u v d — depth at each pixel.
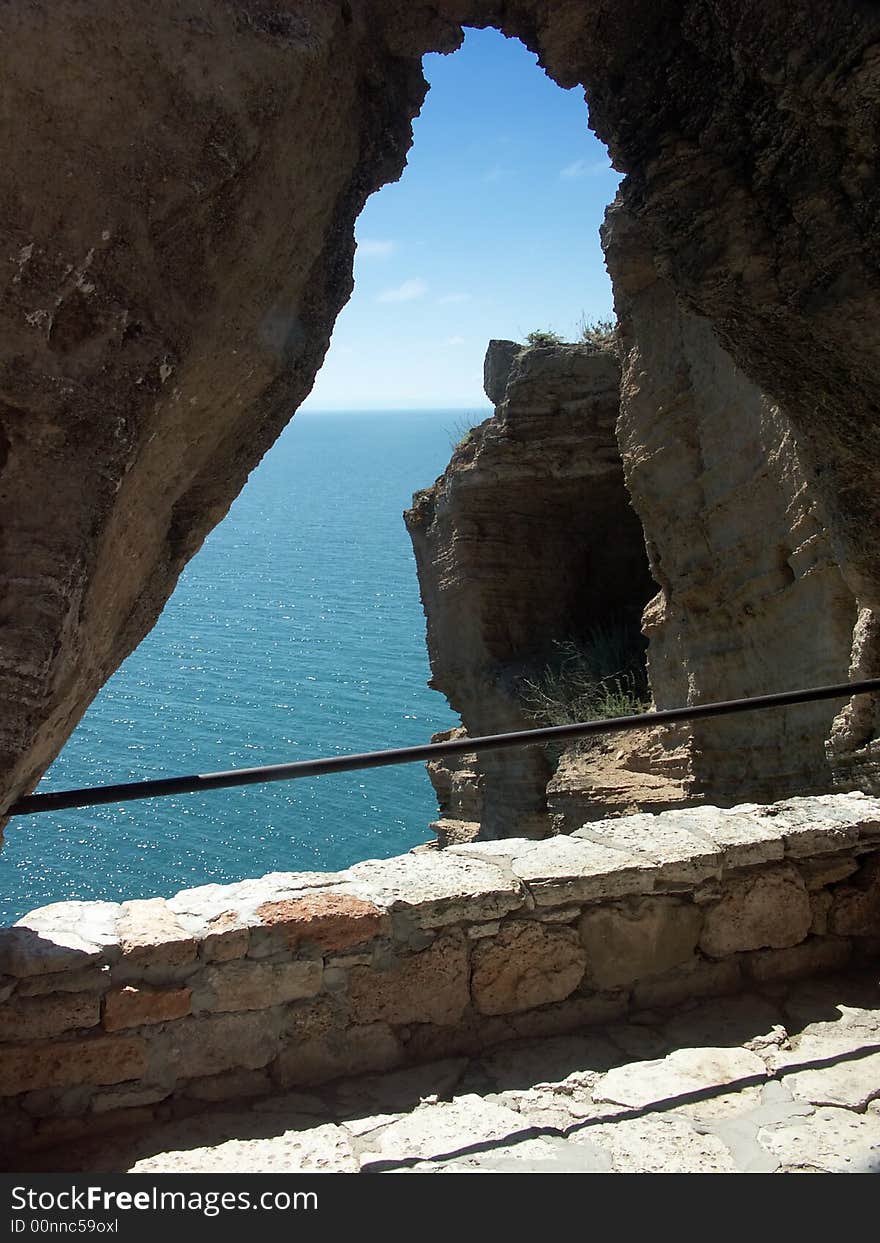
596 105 3.54
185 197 2.38
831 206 3.02
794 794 8.66
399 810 19.03
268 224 2.62
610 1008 3.96
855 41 2.69
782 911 4.20
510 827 14.11
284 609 42.94
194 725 24.25
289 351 2.94
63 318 2.32
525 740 3.59
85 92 2.22
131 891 15.00
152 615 3.25
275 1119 3.38
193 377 2.61
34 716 2.48
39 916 3.55
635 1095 3.46
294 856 16.78
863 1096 3.43
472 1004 3.79
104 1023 3.31
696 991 4.09
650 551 10.66
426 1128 3.31
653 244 3.49
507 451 14.08
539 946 3.85
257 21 2.44
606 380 13.62
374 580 52.72
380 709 25.98
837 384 3.42
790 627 8.56
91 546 2.42
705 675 9.88
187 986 3.40
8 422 2.34
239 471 3.17
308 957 3.55
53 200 2.25
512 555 14.95
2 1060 3.21
